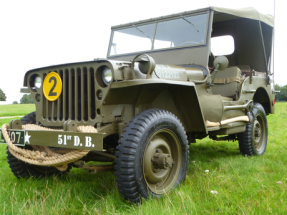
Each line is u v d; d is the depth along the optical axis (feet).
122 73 8.11
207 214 7.20
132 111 9.07
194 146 18.39
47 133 7.91
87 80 8.56
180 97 10.07
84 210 7.55
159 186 8.65
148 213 6.93
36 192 8.41
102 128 8.30
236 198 8.11
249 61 18.29
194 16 12.53
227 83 14.53
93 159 9.98
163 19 13.35
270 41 17.48
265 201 7.71
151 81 7.71
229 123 12.77
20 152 8.50
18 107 132.87
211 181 9.77
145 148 8.02
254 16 14.79
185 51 12.25
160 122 8.36
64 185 9.57
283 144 18.21
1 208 7.65
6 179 10.79
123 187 7.59
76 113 8.81
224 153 16.03
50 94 9.37
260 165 12.53
